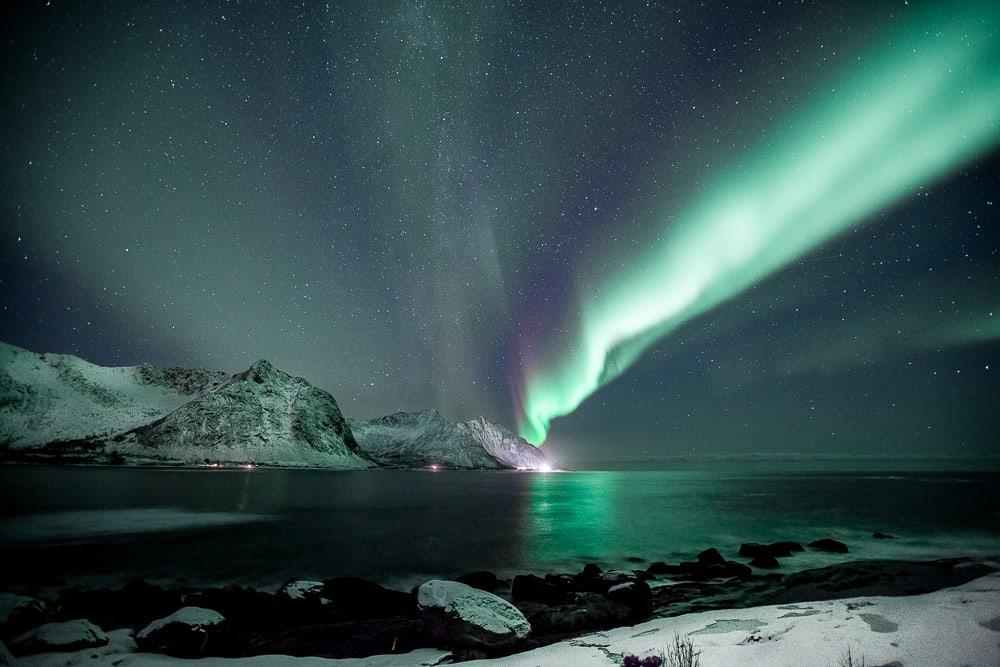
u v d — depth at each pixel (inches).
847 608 328.2
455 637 351.6
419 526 1405.0
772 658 247.9
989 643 244.2
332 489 3255.4
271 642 382.9
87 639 362.0
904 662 230.8
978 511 1624.0
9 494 2314.2
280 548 1047.6
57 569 856.3
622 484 3890.3
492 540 1133.7
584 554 961.5
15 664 314.8
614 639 311.6
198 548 1052.5
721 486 3417.8
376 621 446.3
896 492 2623.0
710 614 356.2
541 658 288.5
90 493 2448.3
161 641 355.3
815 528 1250.6
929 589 476.4
